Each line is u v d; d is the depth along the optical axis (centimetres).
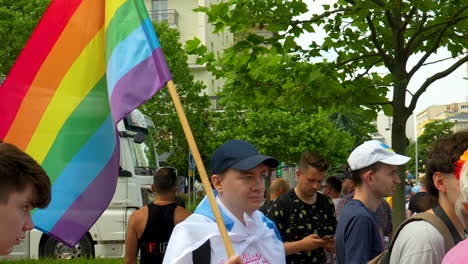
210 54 935
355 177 435
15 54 2266
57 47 446
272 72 873
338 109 930
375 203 433
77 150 439
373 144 430
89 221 432
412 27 984
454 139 297
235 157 324
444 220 296
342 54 993
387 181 427
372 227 413
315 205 538
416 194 741
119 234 1280
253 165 316
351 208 423
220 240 314
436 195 307
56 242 1288
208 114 3384
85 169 437
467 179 251
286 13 878
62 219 429
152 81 408
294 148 3881
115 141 427
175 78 3020
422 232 293
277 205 535
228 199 328
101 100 446
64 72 445
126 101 413
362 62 991
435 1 834
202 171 331
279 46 925
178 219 613
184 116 363
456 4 885
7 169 221
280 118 3838
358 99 898
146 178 1362
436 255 290
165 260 309
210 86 4756
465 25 917
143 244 615
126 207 1291
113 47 427
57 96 444
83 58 447
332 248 505
